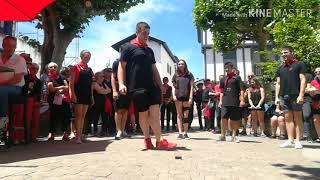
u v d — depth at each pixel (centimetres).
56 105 884
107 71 1143
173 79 979
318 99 980
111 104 1122
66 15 1514
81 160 532
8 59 711
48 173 436
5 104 697
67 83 1002
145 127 658
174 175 439
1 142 787
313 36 1194
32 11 675
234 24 1958
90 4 1482
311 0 1316
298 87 782
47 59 1530
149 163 511
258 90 1205
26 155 592
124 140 865
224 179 429
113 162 515
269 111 1171
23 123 772
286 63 796
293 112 791
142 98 634
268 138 1097
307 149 759
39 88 841
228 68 929
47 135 988
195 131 1400
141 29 638
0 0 646
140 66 633
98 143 788
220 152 662
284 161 582
